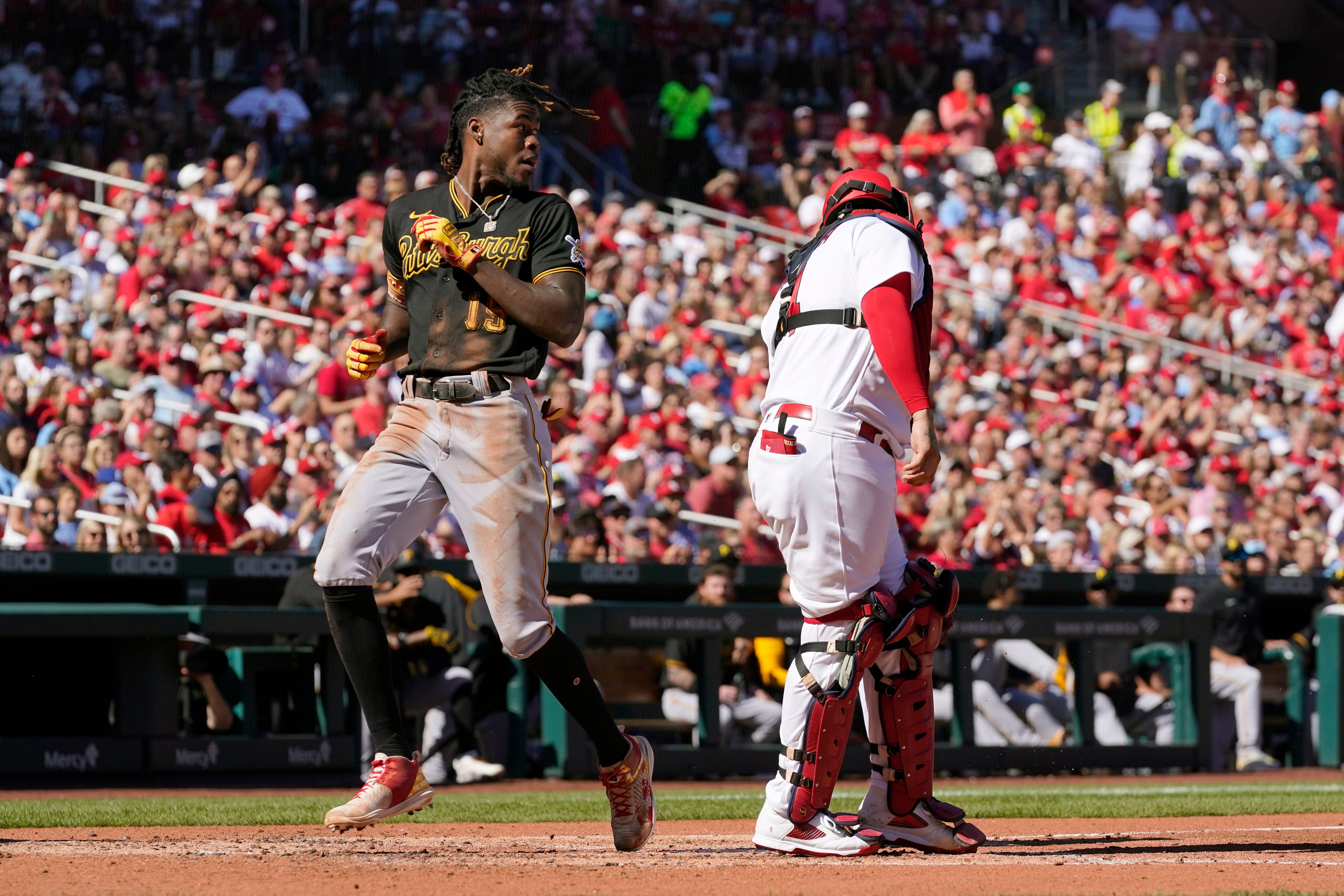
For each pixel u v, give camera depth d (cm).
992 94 7669
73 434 3544
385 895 1128
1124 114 7706
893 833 1458
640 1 6994
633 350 4916
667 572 3512
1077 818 1973
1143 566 4406
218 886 1177
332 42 6288
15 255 4672
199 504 3484
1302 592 3975
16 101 5509
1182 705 3491
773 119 7181
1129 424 5641
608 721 1382
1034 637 3294
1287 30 8975
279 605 3375
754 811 2008
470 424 1329
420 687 2973
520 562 1330
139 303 4397
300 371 4422
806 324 1403
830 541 1380
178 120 5853
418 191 1416
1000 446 5003
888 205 1441
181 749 2773
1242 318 6700
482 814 2005
